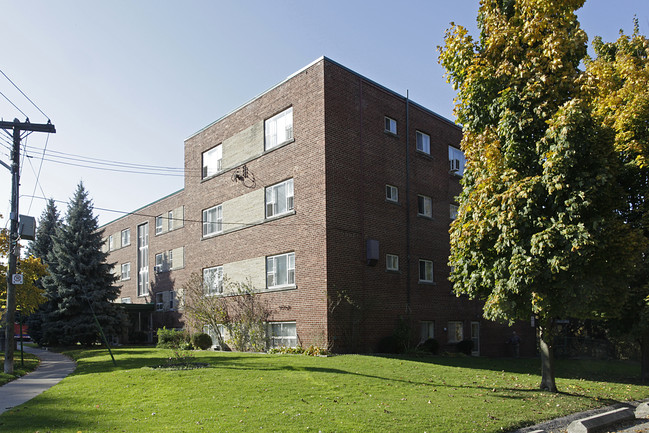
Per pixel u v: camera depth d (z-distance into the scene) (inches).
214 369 609.3
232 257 1040.2
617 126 609.0
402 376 584.1
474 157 526.9
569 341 1108.5
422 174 1051.9
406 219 995.9
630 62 646.5
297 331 866.1
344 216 868.0
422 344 959.6
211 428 344.8
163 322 1401.3
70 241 1323.8
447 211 1109.1
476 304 1143.6
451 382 567.8
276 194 952.9
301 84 914.7
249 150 1027.9
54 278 1274.6
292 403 426.3
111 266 1363.2
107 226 1918.1
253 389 482.9
